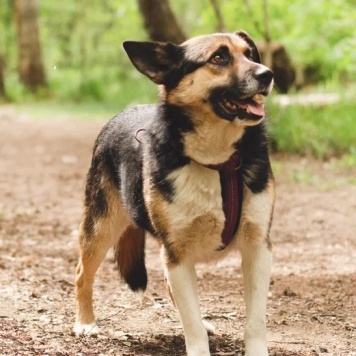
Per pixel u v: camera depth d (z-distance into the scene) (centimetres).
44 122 3812
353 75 2992
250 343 801
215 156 807
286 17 2848
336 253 1349
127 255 1002
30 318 970
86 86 5181
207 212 810
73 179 2194
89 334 915
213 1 2248
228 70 819
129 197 895
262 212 817
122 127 946
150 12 2512
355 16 2852
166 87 838
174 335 920
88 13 6203
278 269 1250
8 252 1362
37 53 5253
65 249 1405
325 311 1017
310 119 2447
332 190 1862
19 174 2283
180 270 818
